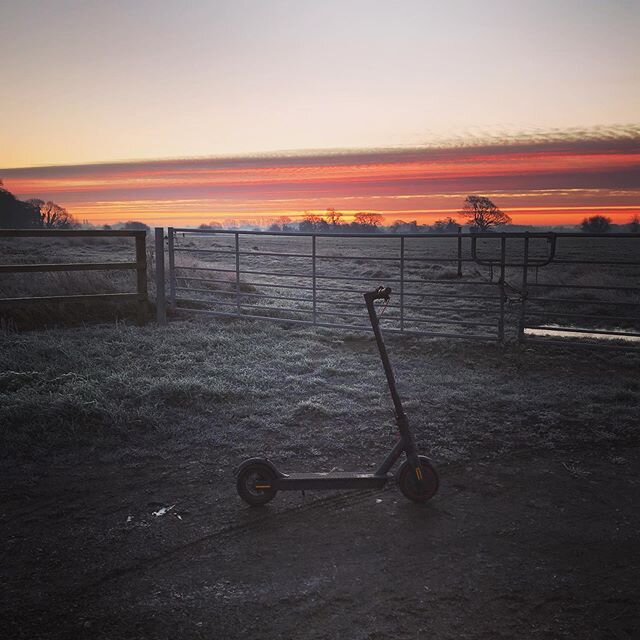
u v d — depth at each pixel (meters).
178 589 3.36
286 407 6.53
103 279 12.23
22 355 8.05
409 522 4.12
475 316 13.44
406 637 2.92
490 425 6.05
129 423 5.99
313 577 3.46
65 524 4.15
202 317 11.71
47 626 3.03
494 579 3.42
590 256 41.34
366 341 10.05
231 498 4.53
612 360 8.69
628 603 3.20
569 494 4.59
